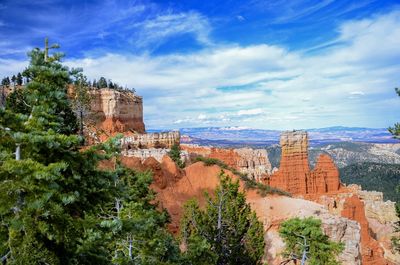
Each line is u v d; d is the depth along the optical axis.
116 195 13.60
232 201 31.84
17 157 10.70
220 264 30.38
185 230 31.97
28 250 9.75
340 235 47.75
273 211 52.06
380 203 90.88
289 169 93.00
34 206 9.78
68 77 12.09
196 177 62.22
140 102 122.00
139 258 19.53
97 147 12.82
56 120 12.41
